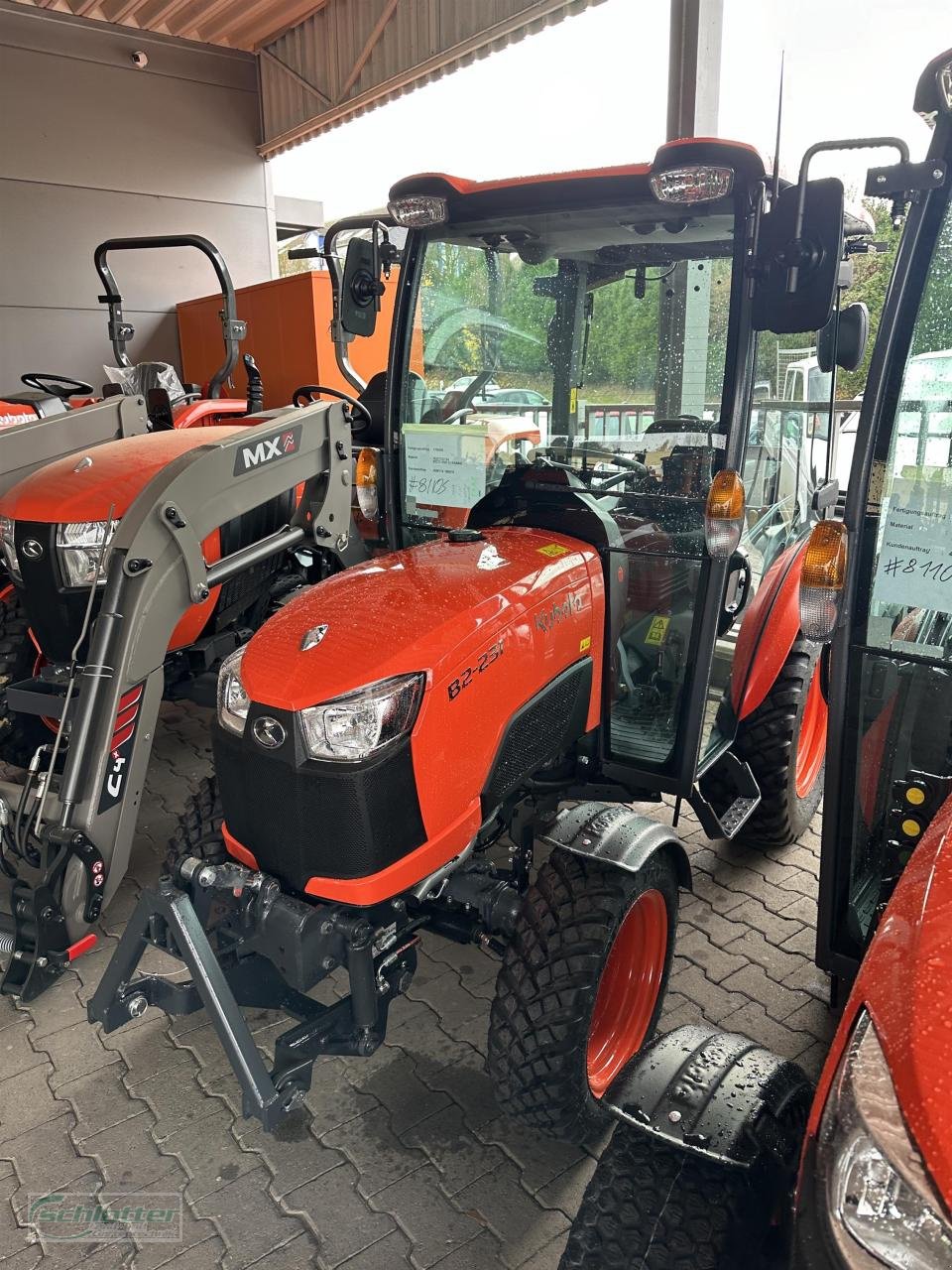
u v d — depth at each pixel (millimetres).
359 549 3191
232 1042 1643
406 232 2396
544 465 2350
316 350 5809
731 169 1806
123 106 7566
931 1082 842
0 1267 1657
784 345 2389
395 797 1670
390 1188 1805
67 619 2941
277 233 9555
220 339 7262
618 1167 1236
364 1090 2059
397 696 1664
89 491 2943
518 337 2311
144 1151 1907
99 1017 1761
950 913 1011
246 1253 1673
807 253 1766
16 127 7094
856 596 1655
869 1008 964
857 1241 850
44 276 7434
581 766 2387
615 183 2037
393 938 1814
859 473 1600
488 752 1849
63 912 2244
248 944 1775
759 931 2566
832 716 1721
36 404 4234
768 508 2600
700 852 2977
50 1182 1836
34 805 2334
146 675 2359
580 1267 1177
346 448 3053
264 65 8086
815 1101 1008
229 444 2572
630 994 2047
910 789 1677
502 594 1905
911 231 1506
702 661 2250
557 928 1762
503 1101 1787
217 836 2021
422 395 2512
